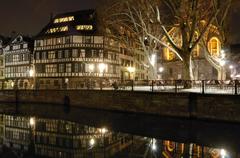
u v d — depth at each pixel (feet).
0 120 89.81
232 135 60.85
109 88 125.08
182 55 92.99
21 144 57.06
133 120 82.89
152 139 59.16
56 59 194.39
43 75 200.44
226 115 70.69
